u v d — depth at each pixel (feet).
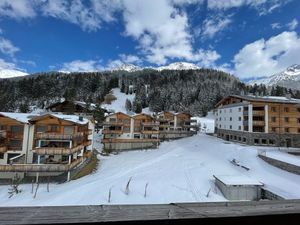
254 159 107.96
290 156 104.68
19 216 5.72
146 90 453.99
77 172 96.53
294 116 147.84
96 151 144.25
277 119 146.61
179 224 5.93
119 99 437.17
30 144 96.37
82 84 458.91
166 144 176.35
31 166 82.58
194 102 395.75
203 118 347.56
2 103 268.82
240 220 6.27
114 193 67.26
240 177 77.97
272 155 105.81
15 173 87.10
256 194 70.59
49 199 63.41
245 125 152.76
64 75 482.28
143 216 5.97
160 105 362.53
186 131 208.85
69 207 6.62
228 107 176.45
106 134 162.09
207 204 7.31
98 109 204.54
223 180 73.77
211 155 128.77
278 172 89.45
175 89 446.60
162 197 66.23
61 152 87.30
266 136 144.25
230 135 171.32
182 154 134.92
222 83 475.72
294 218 6.69
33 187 76.79
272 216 6.49
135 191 69.82
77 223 5.41
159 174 91.35
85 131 118.62
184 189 73.56
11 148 94.73
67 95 362.74
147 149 159.74
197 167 101.96
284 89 417.49
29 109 287.28
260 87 459.73
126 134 166.30
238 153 121.29
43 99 369.09
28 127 96.58
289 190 68.90
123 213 6.22
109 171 102.94
